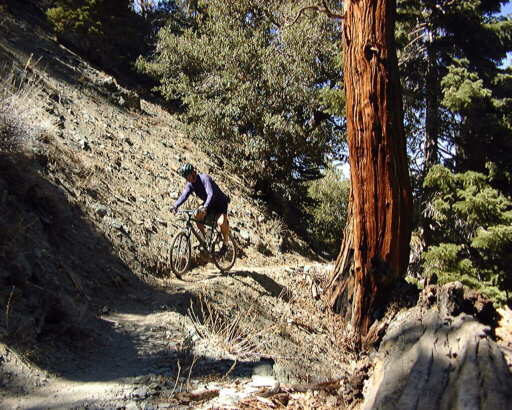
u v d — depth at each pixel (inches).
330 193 1088.8
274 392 174.4
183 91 678.5
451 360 127.3
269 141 623.2
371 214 258.4
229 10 665.6
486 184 537.3
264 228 563.8
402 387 123.8
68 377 175.2
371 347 209.3
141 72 882.1
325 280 406.3
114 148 482.0
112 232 331.6
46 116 419.5
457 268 514.6
